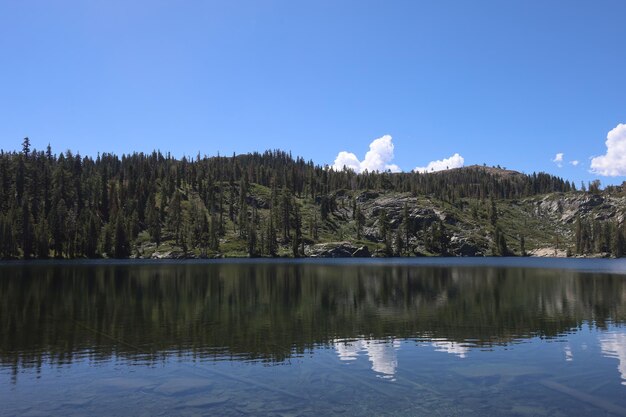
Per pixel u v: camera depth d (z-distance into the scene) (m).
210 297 57.12
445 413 18.23
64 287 68.19
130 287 69.06
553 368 24.91
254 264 151.50
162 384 22.20
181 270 113.00
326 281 81.56
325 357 27.42
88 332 35.09
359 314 43.69
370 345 30.66
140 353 28.55
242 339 32.59
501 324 38.38
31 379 23.16
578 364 25.73
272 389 21.36
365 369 24.78
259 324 38.47
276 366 25.45
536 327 37.06
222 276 93.00
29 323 38.78
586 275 98.88
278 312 45.06
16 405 19.45
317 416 17.91
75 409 18.94
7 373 24.19
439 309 47.03
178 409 18.80
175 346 30.45
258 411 18.50
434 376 23.34
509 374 23.70
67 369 24.97
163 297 56.84
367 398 20.05
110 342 31.66
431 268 128.62
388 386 21.81
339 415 18.03
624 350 29.16
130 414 18.30
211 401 19.72
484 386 21.70
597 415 18.02
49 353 28.55
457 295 59.56
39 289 65.31
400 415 18.05
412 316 42.69
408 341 31.98
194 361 26.59
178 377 23.34
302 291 64.44
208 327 37.12
